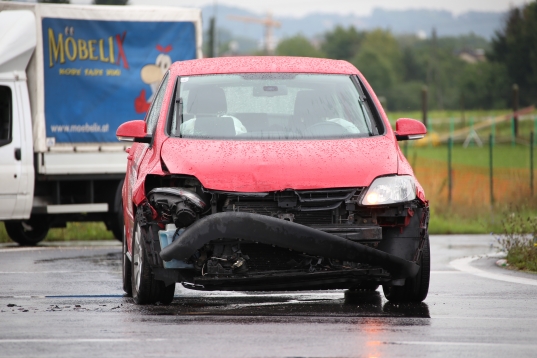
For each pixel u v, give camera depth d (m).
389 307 14.88
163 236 14.00
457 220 37.50
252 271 13.87
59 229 33.72
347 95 16.58
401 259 13.84
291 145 14.90
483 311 14.44
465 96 185.50
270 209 13.91
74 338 11.84
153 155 15.08
